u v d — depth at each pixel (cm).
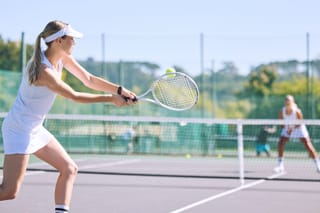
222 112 2045
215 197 795
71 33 460
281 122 1029
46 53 461
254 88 2044
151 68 1973
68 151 1755
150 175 1055
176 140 1812
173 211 681
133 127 1802
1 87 1678
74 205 718
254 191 862
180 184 943
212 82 2012
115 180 991
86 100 455
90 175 1069
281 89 2011
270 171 1216
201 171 1198
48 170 1120
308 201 762
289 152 1789
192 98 543
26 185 903
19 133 459
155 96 541
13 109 463
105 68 1930
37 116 462
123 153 1775
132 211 680
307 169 1272
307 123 1044
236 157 1723
